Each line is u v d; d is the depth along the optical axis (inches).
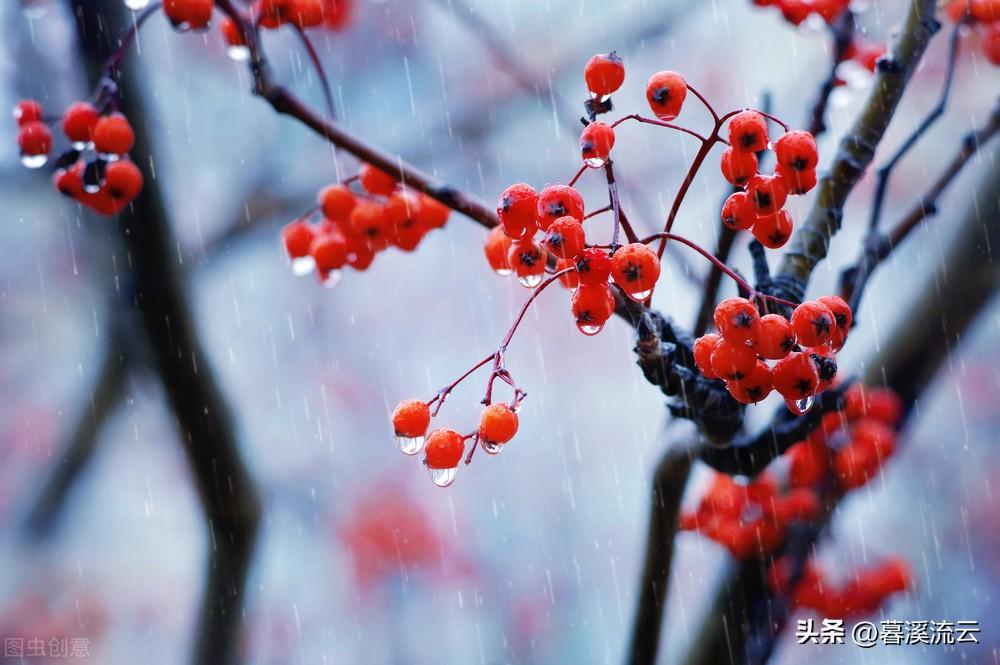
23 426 354.3
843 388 101.7
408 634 383.9
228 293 395.9
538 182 336.2
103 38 144.3
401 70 331.6
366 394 411.5
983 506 374.0
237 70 315.9
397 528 391.5
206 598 156.3
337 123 110.4
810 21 128.3
